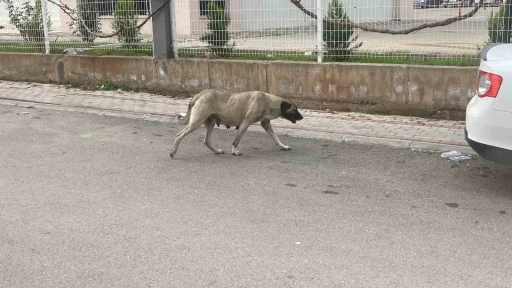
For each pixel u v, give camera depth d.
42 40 11.76
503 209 6.06
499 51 6.30
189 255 5.32
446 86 8.59
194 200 6.29
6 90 11.06
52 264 5.21
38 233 5.64
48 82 11.62
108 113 9.55
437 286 4.93
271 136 7.80
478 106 6.19
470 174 6.89
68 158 7.47
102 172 7.02
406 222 5.82
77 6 11.40
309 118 8.98
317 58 9.45
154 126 8.91
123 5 10.96
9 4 11.96
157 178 6.85
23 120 9.20
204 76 10.13
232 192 6.48
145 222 5.84
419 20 9.01
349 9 9.34
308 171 7.05
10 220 5.86
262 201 6.27
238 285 4.96
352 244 5.47
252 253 5.34
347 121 8.77
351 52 9.41
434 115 8.74
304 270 5.12
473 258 5.27
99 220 5.87
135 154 7.64
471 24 8.65
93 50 11.46
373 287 4.92
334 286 4.93
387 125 8.51
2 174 6.94
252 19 9.99
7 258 5.29
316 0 9.30
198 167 7.19
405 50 9.16
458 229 5.70
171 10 10.34
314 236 5.59
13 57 11.80
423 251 5.36
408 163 7.26
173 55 10.48
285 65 9.48
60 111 9.78
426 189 6.52
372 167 7.16
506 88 5.96
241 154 7.65
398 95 8.88
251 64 9.73
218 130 8.73
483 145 6.13
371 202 6.23
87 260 5.26
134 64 10.72
